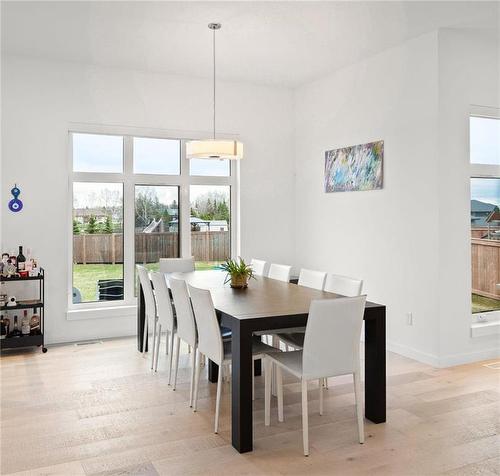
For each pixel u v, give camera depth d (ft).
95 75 17.62
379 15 13.29
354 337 9.64
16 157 16.56
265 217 20.72
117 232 18.65
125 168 18.56
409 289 15.48
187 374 13.88
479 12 13.12
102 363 14.85
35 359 15.29
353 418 10.86
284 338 12.50
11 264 15.78
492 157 15.88
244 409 9.28
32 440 9.75
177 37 14.87
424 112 14.80
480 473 8.52
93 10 12.93
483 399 11.97
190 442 9.70
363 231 17.34
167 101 18.76
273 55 16.60
